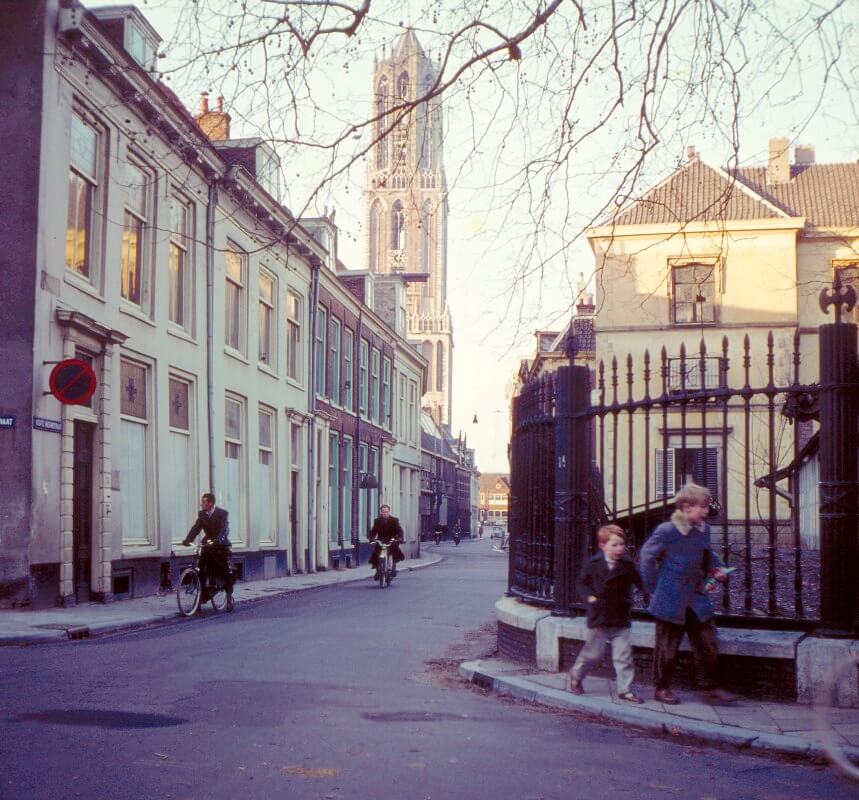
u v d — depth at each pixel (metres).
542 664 8.91
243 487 23.48
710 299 31.86
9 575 13.91
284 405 26.55
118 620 12.96
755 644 7.53
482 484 197.88
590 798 5.01
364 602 17.88
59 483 14.71
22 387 14.11
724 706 7.30
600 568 7.77
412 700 7.75
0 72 14.55
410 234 132.00
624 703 7.41
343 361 33.75
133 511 17.73
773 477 7.95
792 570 17.58
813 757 5.98
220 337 21.84
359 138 7.01
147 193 18.36
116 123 16.75
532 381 10.16
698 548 7.51
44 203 14.47
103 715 6.70
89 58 15.50
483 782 5.23
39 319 14.27
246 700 7.47
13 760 5.39
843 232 31.69
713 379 31.36
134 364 17.84
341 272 37.41
